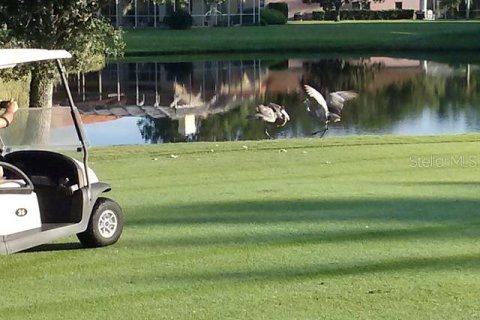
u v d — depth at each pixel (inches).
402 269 397.7
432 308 339.3
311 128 1331.2
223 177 683.4
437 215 520.7
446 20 4783.5
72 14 1111.6
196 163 757.3
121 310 345.1
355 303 346.6
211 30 3641.7
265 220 511.2
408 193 597.9
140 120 1455.5
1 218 398.3
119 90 1903.3
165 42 3083.2
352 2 5073.8
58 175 441.4
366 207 547.8
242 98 1785.2
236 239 463.8
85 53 1149.7
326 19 4835.1
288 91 1908.2
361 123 1406.3
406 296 355.3
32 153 442.9
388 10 4968.0
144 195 604.1
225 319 330.3
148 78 2166.6
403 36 3312.0
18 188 406.9
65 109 450.0
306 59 2723.9
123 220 502.6
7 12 1067.9
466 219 508.1
